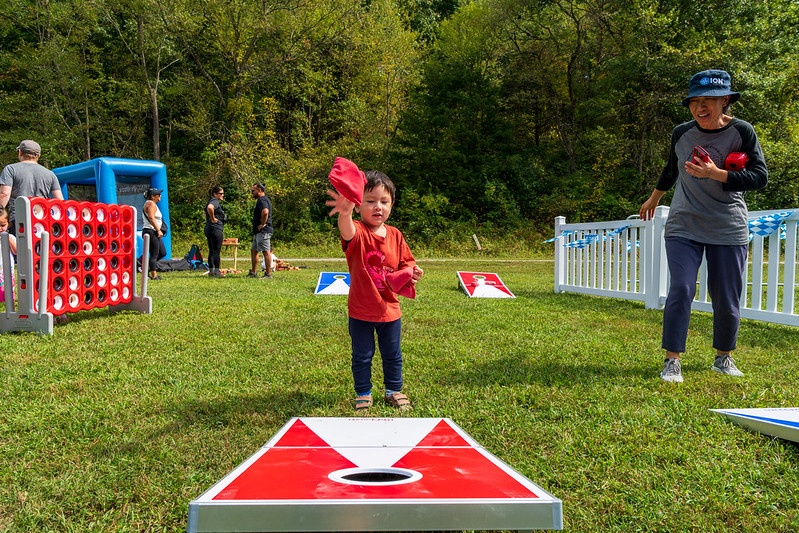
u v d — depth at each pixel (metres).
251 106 27.47
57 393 3.14
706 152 3.40
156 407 2.89
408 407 2.89
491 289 8.31
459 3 37.25
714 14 23.52
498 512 1.12
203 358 4.04
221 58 27.73
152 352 4.23
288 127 30.75
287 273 12.57
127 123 29.08
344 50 29.94
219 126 28.42
